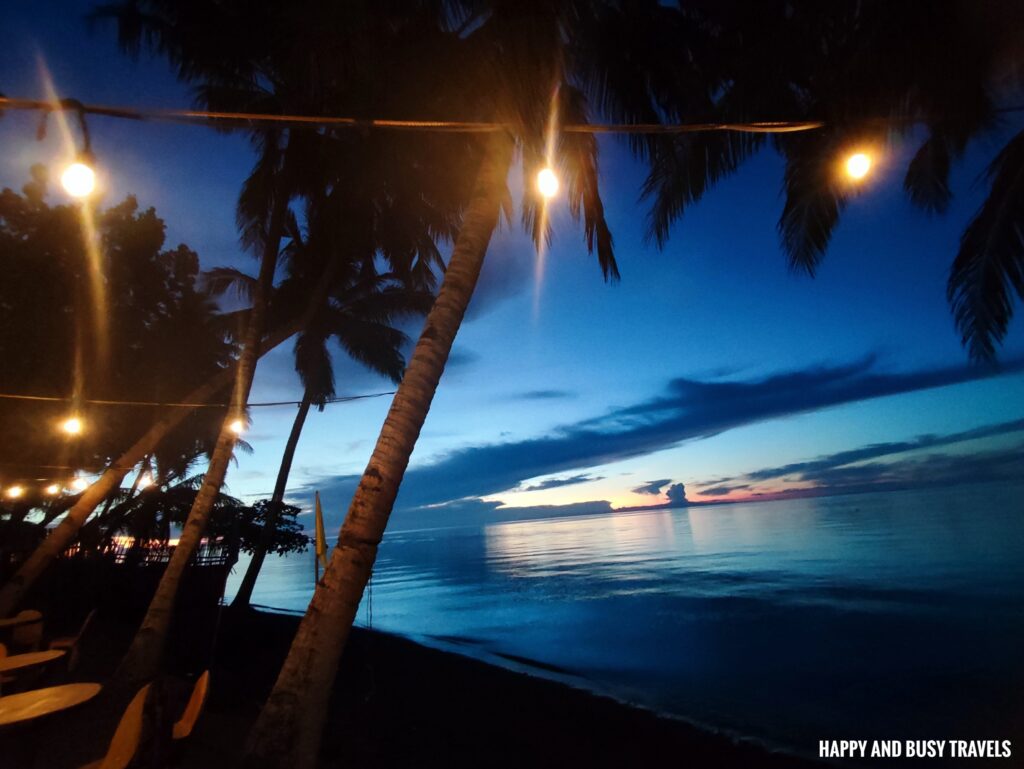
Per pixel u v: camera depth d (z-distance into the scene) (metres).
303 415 19.56
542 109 6.40
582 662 12.49
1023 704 8.12
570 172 8.05
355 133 11.11
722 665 11.71
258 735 3.88
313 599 4.33
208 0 10.86
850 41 7.46
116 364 13.36
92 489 10.39
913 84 6.93
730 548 45.56
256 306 10.98
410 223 13.88
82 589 13.83
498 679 10.54
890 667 10.72
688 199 10.80
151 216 13.43
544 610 21.14
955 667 10.34
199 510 9.16
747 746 7.16
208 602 13.73
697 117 9.41
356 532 4.44
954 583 20.42
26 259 11.34
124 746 3.25
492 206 6.01
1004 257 8.30
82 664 8.66
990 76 6.91
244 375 10.39
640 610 19.70
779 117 8.73
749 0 8.24
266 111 11.77
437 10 7.46
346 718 7.89
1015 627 13.11
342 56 7.50
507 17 6.43
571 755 6.89
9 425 11.57
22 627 7.41
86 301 12.34
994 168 8.18
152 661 7.84
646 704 9.05
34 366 11.48
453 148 9.59
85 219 12.05
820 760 6.67
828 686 9.80
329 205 13.12
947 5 6.31
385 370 21.89
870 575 24.48
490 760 6.64
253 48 10.95
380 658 12.31
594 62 7.99
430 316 5.31
